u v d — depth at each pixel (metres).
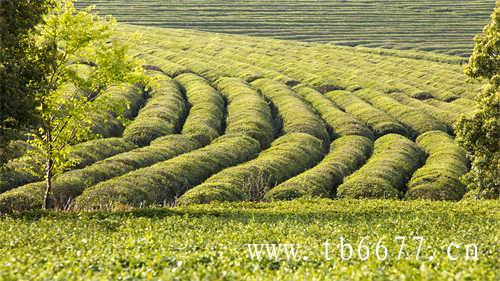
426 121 79.38
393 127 76.56
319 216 31.95
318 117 80.25
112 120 69.81
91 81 34.72
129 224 27.38
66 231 25.11
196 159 57.25
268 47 140.25
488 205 36.25
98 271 16.72
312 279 14.55
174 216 29.84
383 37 168.38
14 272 15.86
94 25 35.16
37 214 31.58
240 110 79.44
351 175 57.69
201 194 46.47
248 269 16.91
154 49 126.56
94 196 44.72
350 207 36.28
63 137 35.72
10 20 28.59
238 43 143.75
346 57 132.12
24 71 29.64
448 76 111.69
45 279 14.95
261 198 49.69
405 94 98.31
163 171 52.12
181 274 15.37
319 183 53.16
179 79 99.75
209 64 113.75
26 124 29.05
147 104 80.19
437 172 57.53
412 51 149.38
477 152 42.78
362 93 96.56
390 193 51.72
